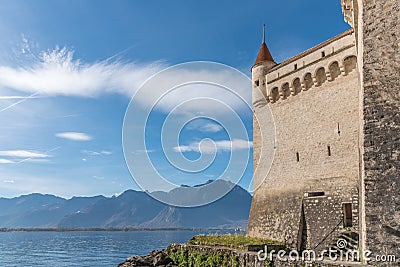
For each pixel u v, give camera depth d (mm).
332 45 28469
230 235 34625
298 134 30922
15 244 121625
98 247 103500
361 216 18625
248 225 34469
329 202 26984
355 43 24094
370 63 17531
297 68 31281
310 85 30469
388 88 16875
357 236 24281
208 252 26531
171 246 32688
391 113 16547
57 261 66188
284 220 30109
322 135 28781
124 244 116312
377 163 16312
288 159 31469
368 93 17250
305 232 28172
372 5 18094
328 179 27609
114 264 60750
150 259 32375
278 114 33281
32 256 76750
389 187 15820
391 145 16203
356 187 25438
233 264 23250
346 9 25266
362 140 17016
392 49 17203
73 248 100312
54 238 171875
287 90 32594
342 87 27844
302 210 28812
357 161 25828
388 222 15508
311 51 30234
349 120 26938
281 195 31344
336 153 27438
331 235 26094
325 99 29031
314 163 29016
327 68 28625
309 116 30156
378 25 17750
